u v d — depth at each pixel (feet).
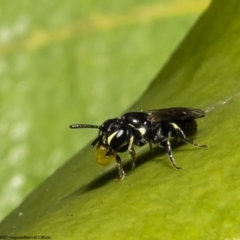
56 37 0.44
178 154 0.33
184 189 0.31
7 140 0.43
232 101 0.34
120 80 0.44
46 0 0.44
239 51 0.36
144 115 0.34
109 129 0.34
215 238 0.30
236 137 0.33
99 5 0.44
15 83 0.44
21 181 0.42
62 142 0.43
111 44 0.44
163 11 0.44
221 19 0.37
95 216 0.31
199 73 0.36
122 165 0.35
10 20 0.44
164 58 0.43
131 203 0.31
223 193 0.31
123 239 0.31
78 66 0.44
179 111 0.34
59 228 0.31
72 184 0.35
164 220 0.31
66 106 0.43
